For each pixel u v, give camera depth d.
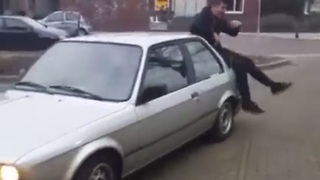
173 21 30.80
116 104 4.49
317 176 5.18
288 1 30.95
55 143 3.70
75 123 4.03
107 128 4.14
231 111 6.63
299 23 31.05
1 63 14.83
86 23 26.14
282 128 7.08
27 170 3.45
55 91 4.71
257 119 7.62
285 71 14.06
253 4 31.09
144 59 4.89
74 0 29.58
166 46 5.36
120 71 4.81
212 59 6.29
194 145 6.23
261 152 5.97
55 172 3.64
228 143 6.34
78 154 3.83
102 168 4.16
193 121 5.53
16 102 4.48
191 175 5.21
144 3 29.72
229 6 31.19
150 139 4.73
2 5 31.98
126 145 4.38
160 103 4.88
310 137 6.61
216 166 5.48
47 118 4.09
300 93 9.93
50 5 31.72
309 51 20.48
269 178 5.12
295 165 5.52
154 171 5.32
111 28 29.62
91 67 4.90
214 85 6.02
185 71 5.54
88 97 4.58
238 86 7.14
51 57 5.17
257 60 16.03
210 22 7.16
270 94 9.72
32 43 18.97
